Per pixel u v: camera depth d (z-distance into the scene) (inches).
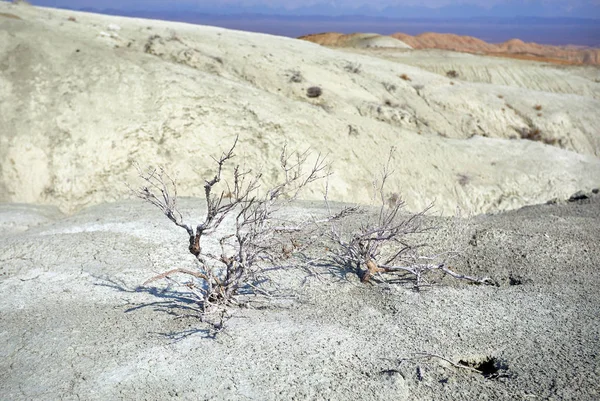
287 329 207.3
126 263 291.1
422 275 270.5
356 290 250.1
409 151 762.8
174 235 341.1
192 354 188.2
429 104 1141.1
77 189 568.4
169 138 626.2
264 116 693.3
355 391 165.5
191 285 224.4
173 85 685.9
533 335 201.2
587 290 244.2
